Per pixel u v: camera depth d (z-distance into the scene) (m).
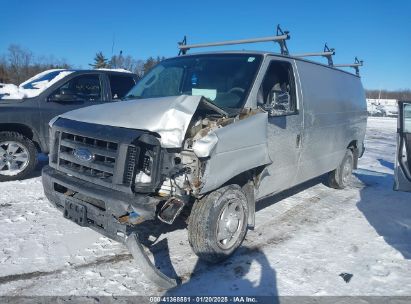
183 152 3.54
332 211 5.86
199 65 4.89
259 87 4.36
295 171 5.10
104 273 3.68
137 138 3.35
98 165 3.49
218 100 4.28
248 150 3.93
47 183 3.95
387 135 19.23
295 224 5.21
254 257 4.14
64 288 3.39
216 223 3.74
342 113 6.28
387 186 7.70
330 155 6.14
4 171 6.54
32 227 4.66
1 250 4.03
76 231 4.59
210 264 3.92
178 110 3.49
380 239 4.80
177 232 4.64
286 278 3.73
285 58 5.00
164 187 3.54
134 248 3.18
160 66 5.38
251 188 4.32
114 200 3.31
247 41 5.61
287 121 4.70
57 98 6.75
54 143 3.96
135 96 5.07
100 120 3.70
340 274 3.86
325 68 6.03
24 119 6.59
